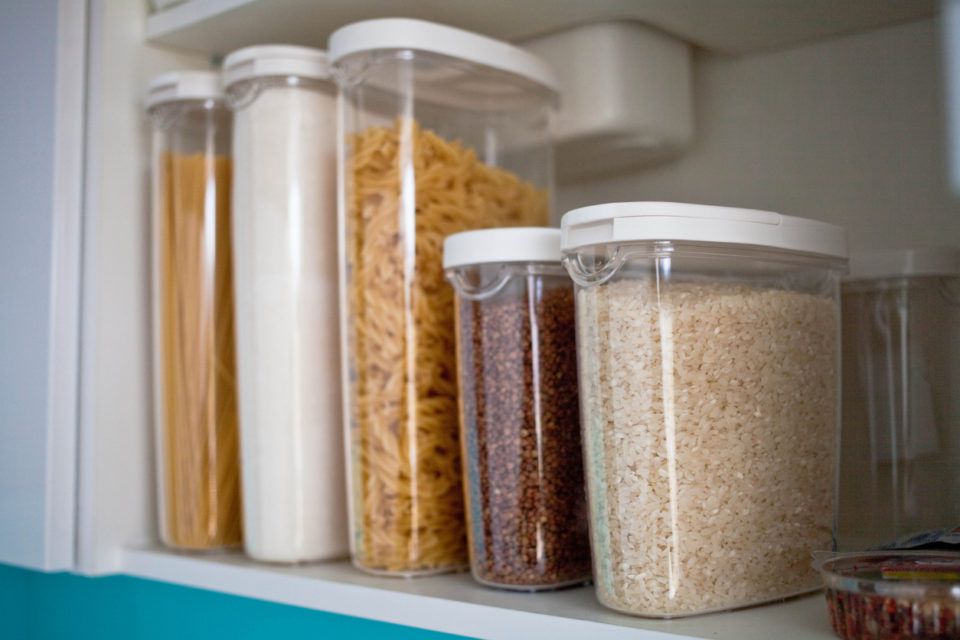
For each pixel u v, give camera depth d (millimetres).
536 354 609
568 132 804
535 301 610
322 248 761
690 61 864
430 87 688
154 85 833
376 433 677
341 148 705
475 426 625
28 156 839
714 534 520
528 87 757
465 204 705
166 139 833
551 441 609
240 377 770
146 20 868
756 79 836
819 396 576
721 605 522
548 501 606
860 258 643
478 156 719
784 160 815
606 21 787
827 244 575
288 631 749
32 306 820
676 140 842
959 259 610
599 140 817
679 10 749
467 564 691
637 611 515
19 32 858
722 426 525
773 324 548
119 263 835
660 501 510
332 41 701
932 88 729
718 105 860
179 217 827
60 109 815
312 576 675
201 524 798
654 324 511
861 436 635
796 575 555
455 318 657
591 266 526
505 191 736
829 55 792
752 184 834
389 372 674
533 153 764
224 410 813
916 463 613
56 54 814
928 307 618
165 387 824
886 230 752
